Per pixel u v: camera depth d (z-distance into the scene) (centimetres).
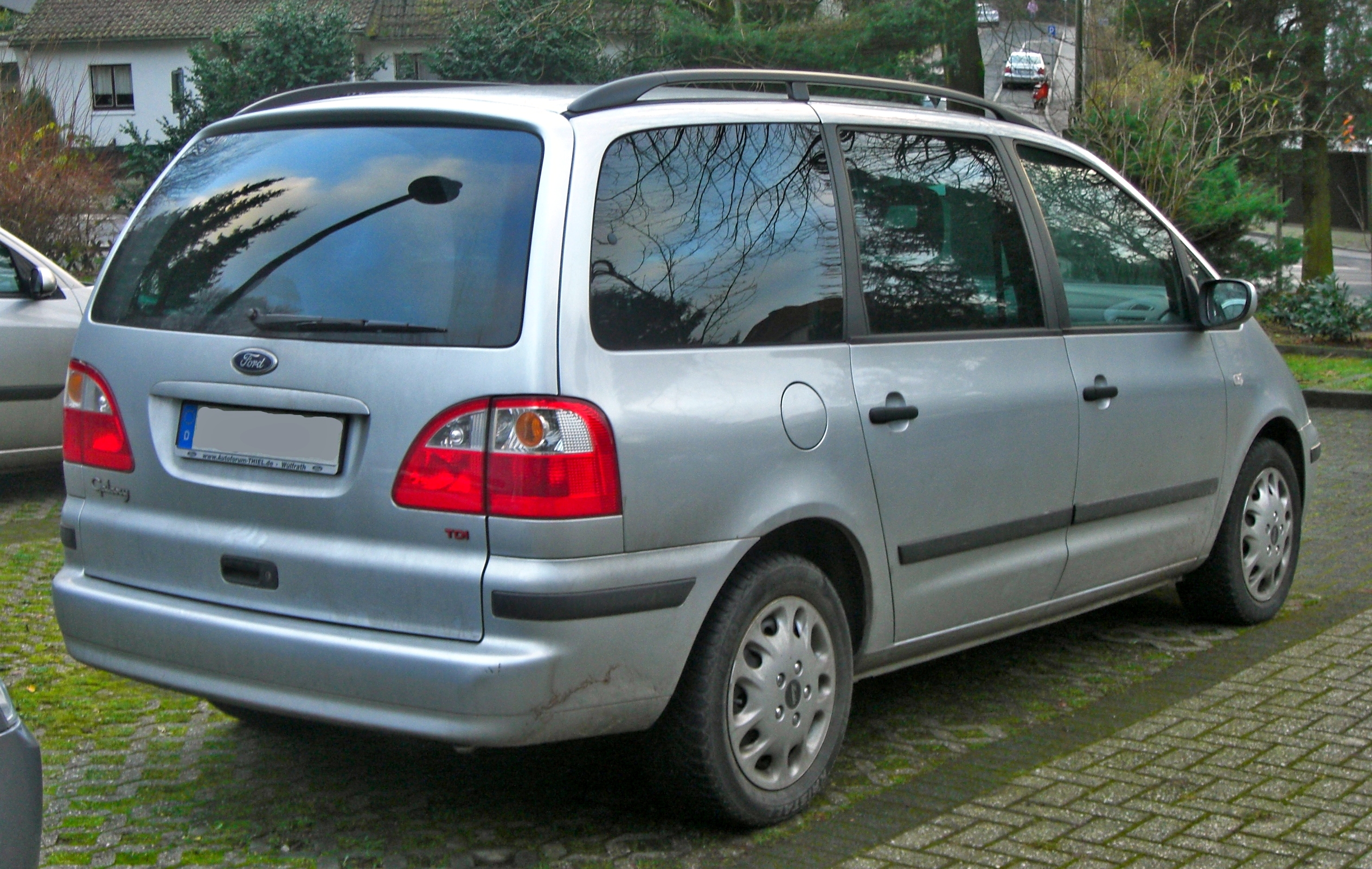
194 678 368
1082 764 436
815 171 412
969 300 453
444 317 343
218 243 386
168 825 385
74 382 400
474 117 364
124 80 4831
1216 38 1802
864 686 516
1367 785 419
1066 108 1673
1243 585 584
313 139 390
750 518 367
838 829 387
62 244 1530
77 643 392
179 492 373
